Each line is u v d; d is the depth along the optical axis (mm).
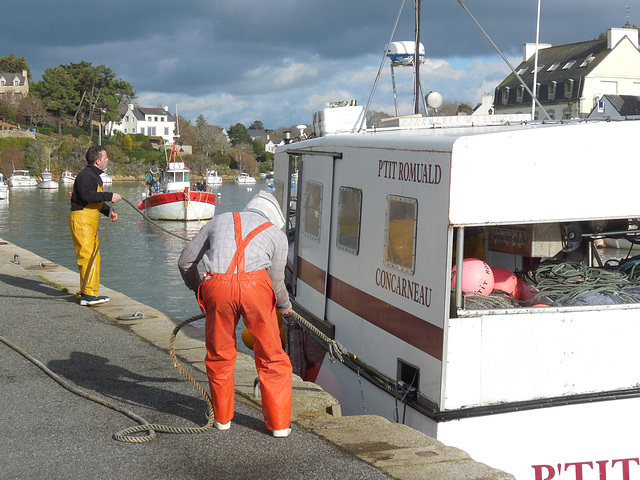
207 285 4180
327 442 4301
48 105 144375
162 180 54688
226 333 4250
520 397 5156
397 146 5680
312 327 4832
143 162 127938
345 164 6871
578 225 6086
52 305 8719
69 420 4664
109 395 5270
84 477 3777
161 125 159875
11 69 168375
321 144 7605
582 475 5328
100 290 9883
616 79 63781
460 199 4867
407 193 5496
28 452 4109
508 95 72562
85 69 146375
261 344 4277
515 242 6184
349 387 6734
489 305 5223
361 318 6480
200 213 47281
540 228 5996
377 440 4336
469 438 5047
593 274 5848
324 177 7496
